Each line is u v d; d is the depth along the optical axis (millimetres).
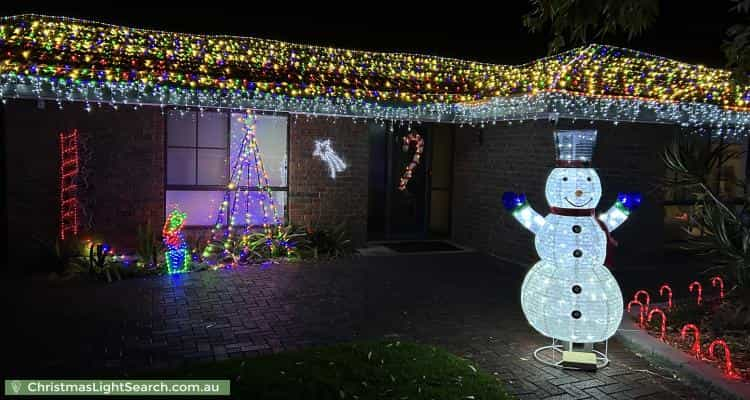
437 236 12172
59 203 8859
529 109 9164
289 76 9344
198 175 9719
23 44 8352
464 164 11492
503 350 5695
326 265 9383
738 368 5180
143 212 9352
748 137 10617
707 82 9547
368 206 11695
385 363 5148
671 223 10297
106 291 7488
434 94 9820
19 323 6141
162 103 9188
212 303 7047
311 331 6121
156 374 4797
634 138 9531
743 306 6207
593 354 5312
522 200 5449
